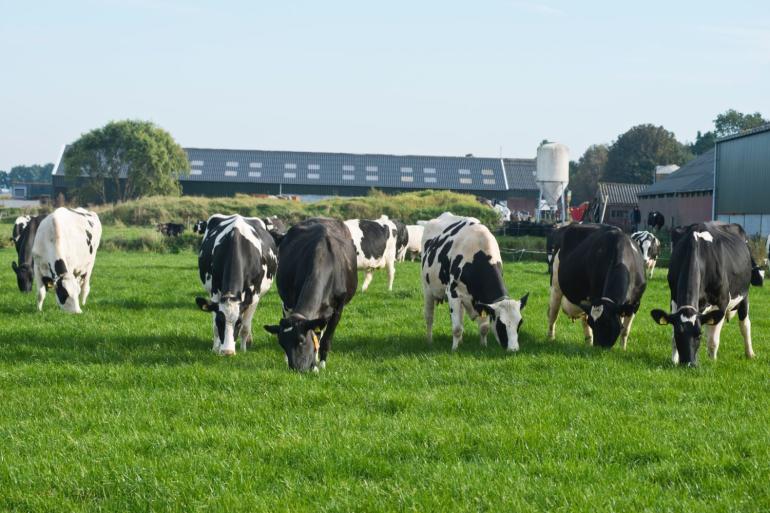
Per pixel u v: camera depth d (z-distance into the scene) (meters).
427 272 14.06
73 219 17.17
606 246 13.49
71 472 7.00
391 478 6.98
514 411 9.06
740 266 12.58
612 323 12.75
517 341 12.94
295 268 11.98
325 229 12.43
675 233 13.50
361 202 59.41
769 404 9.44
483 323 13.54
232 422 8.60
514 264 35.72
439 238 14.03
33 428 8.25
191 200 64.88
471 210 55.84
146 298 19.41
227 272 12.46
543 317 17.27
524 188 105.31
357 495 6.60
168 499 6.50
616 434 8.09
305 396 9.50
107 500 6.52
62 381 10.39
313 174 102.56
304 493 6.62
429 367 11.33
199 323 15.51
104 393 9.70
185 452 7.51
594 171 125.81
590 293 13.83
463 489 6.59
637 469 7.22
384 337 14.35
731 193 50.62
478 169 107.44
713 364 11.95
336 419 8.60
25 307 17.27
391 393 9.65
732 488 6.67
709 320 11.76
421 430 8.12
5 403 9.26
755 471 7.02
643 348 13.48
